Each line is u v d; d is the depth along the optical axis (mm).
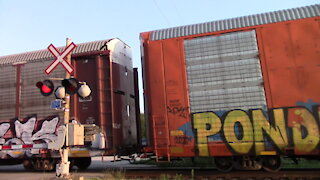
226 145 8906
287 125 8484
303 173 9031
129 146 12203
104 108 11328
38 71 12258
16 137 11789
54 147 7625
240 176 8773
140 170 11367
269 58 9031
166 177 9203
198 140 9203
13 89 12352
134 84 12891
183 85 9711
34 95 12031
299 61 8742
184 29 10250
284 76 8789
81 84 8203
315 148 8141
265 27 9258
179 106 9609
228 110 9117
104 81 11578
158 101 9820
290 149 8344
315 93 8430
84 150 11039
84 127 8328
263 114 8750
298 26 8953
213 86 9414
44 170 11531
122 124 11844
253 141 8680
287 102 8617
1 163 12203
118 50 12617
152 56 10188
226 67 9414
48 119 11594
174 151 9359
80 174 10492
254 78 9062
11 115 12094
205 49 9750
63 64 7457
